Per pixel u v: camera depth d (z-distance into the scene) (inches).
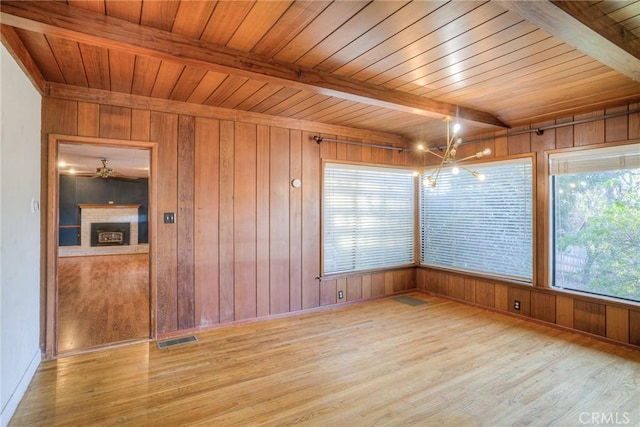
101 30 76.6
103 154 240.2
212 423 85.6
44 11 71.5
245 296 158.7
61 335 140.8
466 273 188.5
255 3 71.7
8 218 86.5
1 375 81.0
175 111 141.8
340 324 157.8
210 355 124.5
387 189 206.4
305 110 153.5
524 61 98.0
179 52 85.0
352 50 92.7
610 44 76.7
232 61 91.7
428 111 129.6
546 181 154.6
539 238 156.9
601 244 139.8
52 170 119.4
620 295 134.3
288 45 90.0
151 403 94.0
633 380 106.3
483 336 142.6
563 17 67.6
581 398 96.4
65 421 85.9
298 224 173.3
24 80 98.0
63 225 379.6
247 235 159.2
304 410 91.1
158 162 139.1
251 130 159.5
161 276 140.3
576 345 133.1
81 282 237.9
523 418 87.5
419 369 113.8
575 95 125.0
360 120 170.7
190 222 146.1
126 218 399.5
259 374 110.6
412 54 94.4
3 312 82.7
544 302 155.7
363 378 108.0
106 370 112.6
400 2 70.7
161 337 139.9
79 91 123.5
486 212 180.2
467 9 73.0
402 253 212.7
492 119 151.4
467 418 87.7
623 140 131.3
